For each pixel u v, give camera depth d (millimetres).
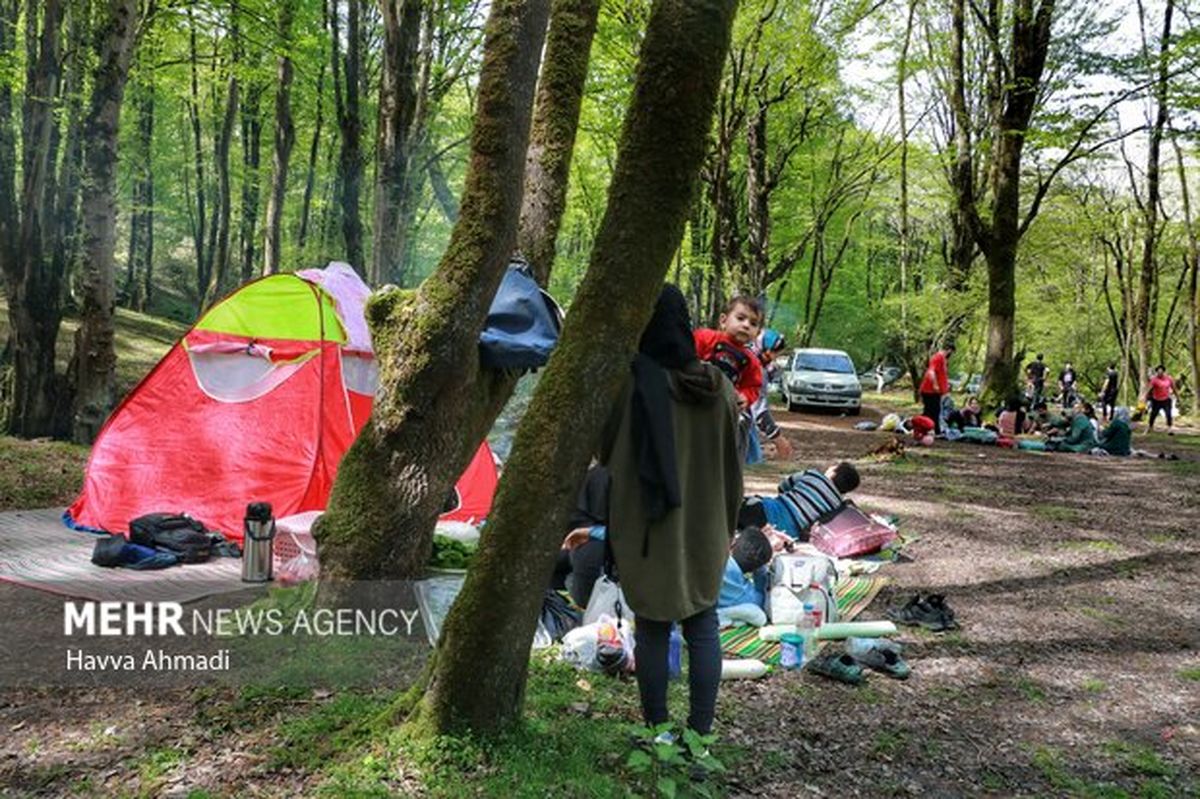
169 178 29625
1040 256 30250
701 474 3129
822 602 5129
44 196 11812
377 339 4496
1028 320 36688
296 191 30438
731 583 5125
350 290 7168
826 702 4121
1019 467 13180
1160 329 40688
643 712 3270
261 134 28875
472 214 4293
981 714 4117
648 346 3084
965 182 19859
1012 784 3455
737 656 4621
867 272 41469
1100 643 5238
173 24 15914
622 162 2904
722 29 2793
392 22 14156
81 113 11906
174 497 6582
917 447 15344
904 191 27281
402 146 14484
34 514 7359
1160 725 4094
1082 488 11305
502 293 4809
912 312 29531
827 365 24438
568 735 3312
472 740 3074
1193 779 3568
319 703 3650
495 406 4824
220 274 24062
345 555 4355
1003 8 19719
